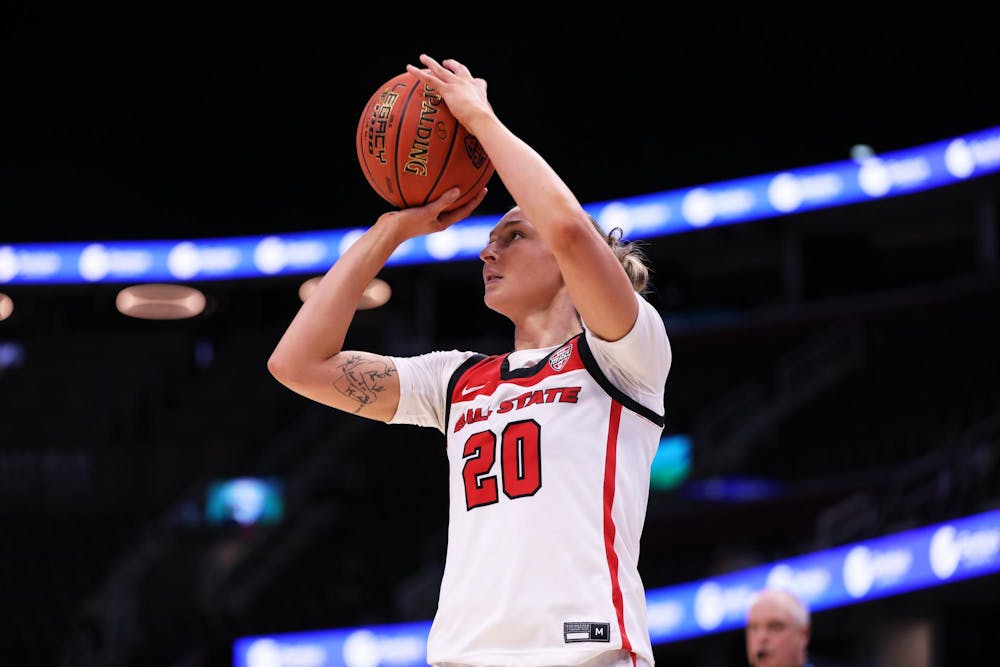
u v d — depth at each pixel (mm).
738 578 15422
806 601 14547
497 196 24094
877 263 25203
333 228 25281
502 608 2475
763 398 22797
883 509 16656
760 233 23609
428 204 2941
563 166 25141
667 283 26047
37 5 21984
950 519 13539
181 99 24391
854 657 16828
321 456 22562
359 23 23094
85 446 22781
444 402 2932
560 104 24641
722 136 25219
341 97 24484
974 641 14789
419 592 18359
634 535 2613
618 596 2484
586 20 23828
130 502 21953
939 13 23438
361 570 20578
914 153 22125
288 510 21125
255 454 22531
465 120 2758
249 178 25203
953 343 21844
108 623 18828
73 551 21219
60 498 21984
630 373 2646
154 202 25156
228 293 24531
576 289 2543
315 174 25141
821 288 24453
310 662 17797
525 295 2891
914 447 19609
